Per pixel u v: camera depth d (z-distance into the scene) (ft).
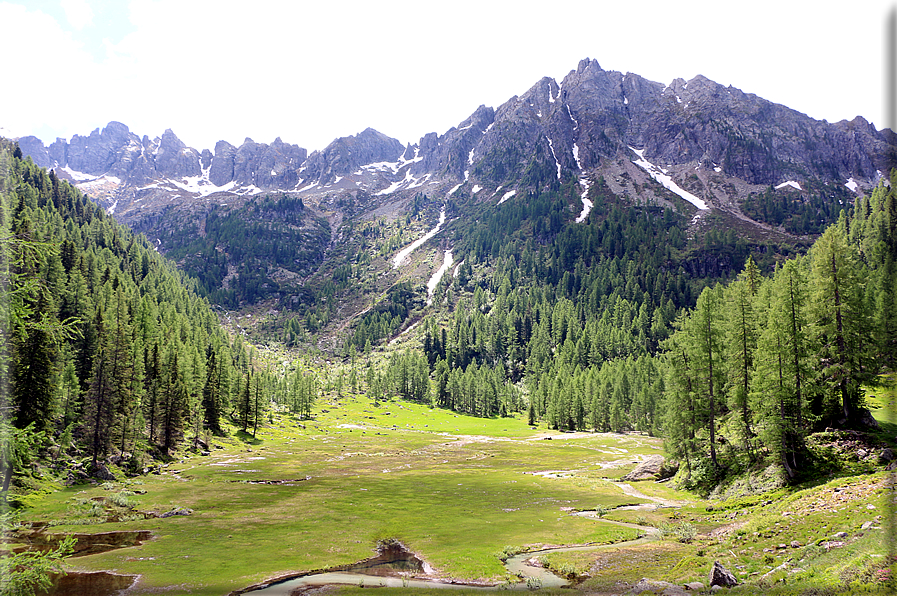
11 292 58.80
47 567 58.49
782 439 141.08
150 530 143.95
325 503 182.91
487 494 198.18
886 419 156.66
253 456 311.47
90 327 272.31
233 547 129.18
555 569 105.70
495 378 650.84
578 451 338.54
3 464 61.16
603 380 483.10
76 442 219.41
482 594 94.38
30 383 166.91
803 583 69.10
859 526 83.87
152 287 629.10
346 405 615.16
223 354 442.50
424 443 400.47
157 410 273.33
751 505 132.57
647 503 168.55
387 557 122.11
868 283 230.07
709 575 81.30
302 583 104.73
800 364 142.82
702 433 200.64
